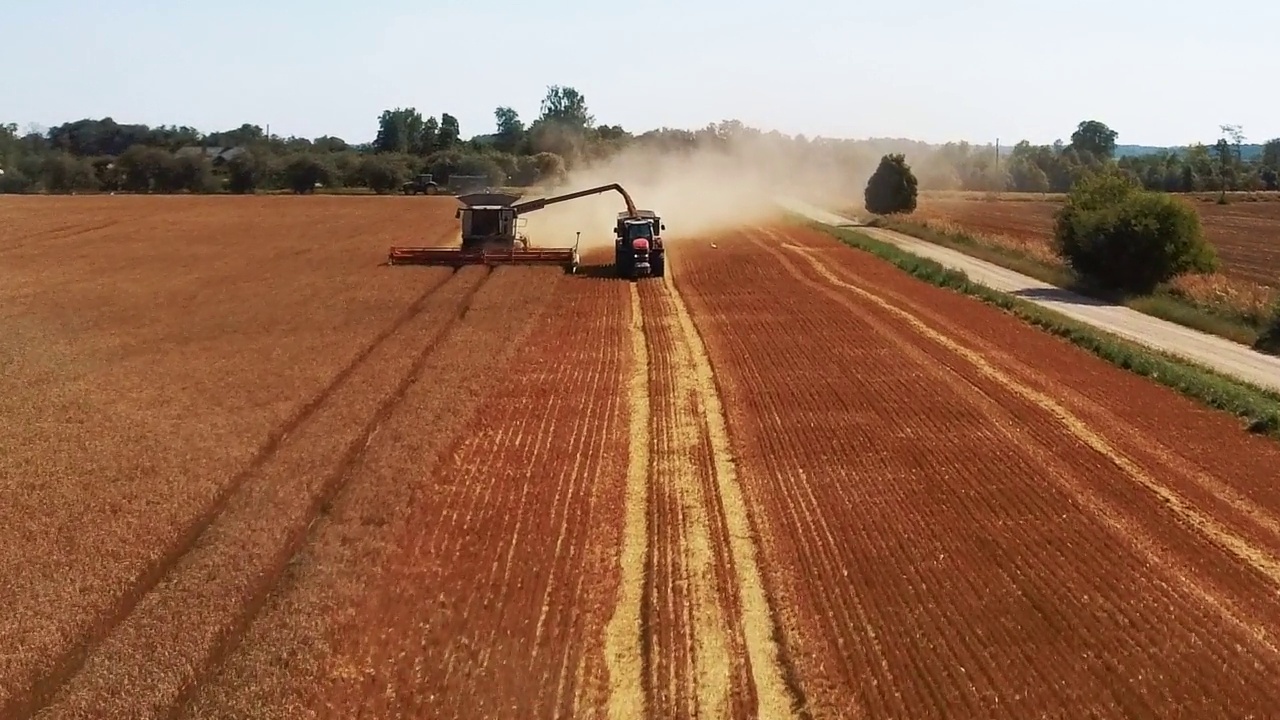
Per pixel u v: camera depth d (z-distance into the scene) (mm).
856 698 12008
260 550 15844
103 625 13750
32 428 22312
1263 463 20484
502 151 159750
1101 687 12250
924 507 17844
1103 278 46125
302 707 11625
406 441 21109
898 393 25391
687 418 23203
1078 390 26062
